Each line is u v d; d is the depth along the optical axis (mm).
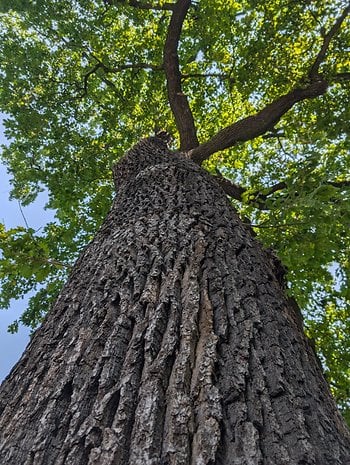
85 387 1312
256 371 1321
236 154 9016
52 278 6832
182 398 1196
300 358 1544
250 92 7328
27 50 7855
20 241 3518
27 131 7930
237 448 1030
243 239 2465
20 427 1228
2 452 1141
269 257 2738
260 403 1188
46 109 8211
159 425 1118
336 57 6852
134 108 9164
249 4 6422
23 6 7059
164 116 9156
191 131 6809
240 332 1501
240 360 1349
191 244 2205
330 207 2750
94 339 1554
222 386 1242
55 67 8648
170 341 1442
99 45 8594
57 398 1300
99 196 8219
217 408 1146
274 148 8906
